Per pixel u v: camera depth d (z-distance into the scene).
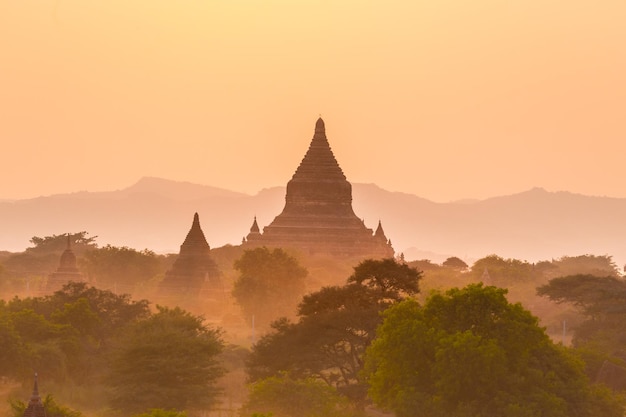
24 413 167.50
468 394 196.50
